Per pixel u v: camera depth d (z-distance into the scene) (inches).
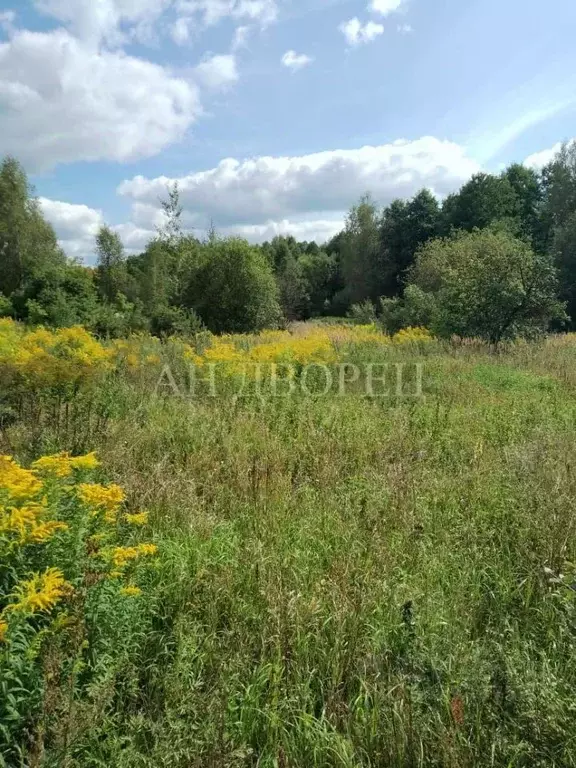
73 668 91.2
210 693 102.2
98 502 118.3
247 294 979.3
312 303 2194.9
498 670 104.6
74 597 97.0
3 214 1282.0
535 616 128.9
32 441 200.1
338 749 92.9
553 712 93.4
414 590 129.6
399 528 163.6
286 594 123.4
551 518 154.5
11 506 107.6
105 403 280.7
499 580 140.2
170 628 120.2
